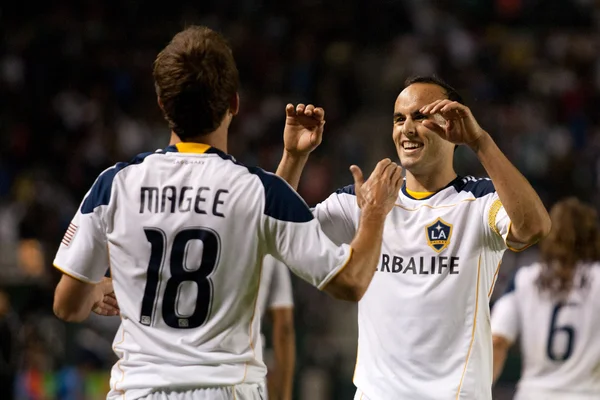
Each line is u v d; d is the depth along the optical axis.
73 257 10.95
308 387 37.16
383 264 13.88
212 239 10.59
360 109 64.81
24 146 55.25
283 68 65.56
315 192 53.56
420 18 70.62
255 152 57.84
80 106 58.62
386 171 11.20
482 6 73.12
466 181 14.06
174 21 69.88
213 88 10.71
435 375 13.42
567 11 73.31
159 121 60.41
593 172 57.56
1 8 66.31
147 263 10.67
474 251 13.51
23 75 60.00
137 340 10.70
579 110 63.81
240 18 70.50
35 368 32.03
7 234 46.75
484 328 13.61
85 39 64.69
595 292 18.08
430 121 12.14
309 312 44.34
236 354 10.73
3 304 30.75
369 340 13.97
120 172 11.02
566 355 18.17
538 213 12.09
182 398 10.50
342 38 70.12
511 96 65.44
